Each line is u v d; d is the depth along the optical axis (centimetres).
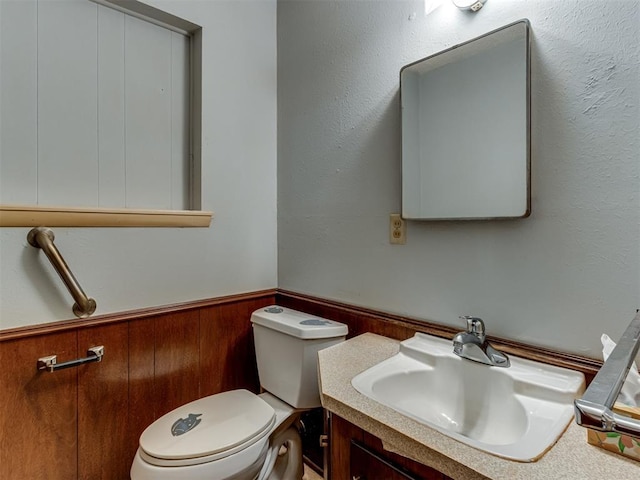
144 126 144
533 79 92
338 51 143
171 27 148
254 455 109
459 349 94
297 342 129
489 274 102
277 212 176
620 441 58
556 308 90
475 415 90
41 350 109
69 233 117
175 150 153
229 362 158
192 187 155
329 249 149
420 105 115
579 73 85
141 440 108
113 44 135
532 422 71
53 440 112
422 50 116
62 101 124
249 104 165
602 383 45
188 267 146
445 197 110
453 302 110
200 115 149
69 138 126
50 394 111
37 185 120
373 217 132
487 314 102
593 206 84
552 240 90
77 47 127
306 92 158
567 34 87
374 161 131
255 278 169
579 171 86
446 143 109
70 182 127
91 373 120
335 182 146
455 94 107
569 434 65
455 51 107
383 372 94
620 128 80
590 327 85
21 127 116
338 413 78
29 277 109
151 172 146
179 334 142
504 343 98
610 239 82
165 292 140
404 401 94
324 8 149
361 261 137
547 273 91
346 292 143
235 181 160
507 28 96
